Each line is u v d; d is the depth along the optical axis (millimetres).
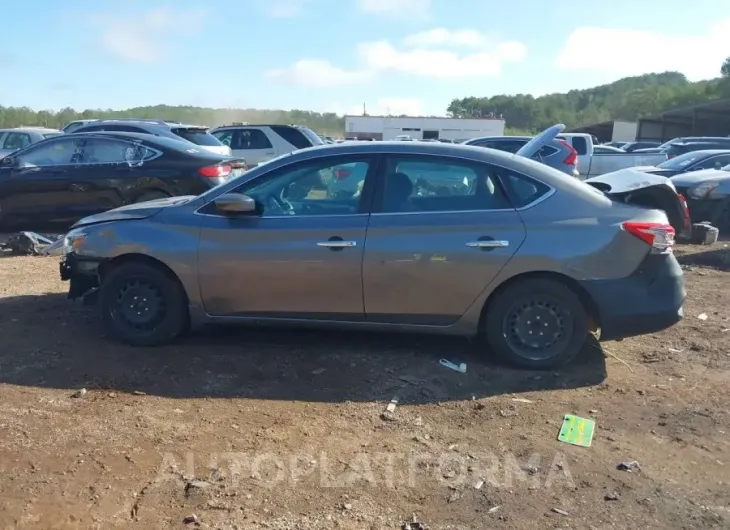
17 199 10227
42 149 10375
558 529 3178
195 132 14008
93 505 3316
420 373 4941
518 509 3330
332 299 5016
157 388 4656
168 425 4117
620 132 57000
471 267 4836
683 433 4125
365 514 3277
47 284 7398
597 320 4969
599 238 4789
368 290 4949
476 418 4289
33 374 4832
